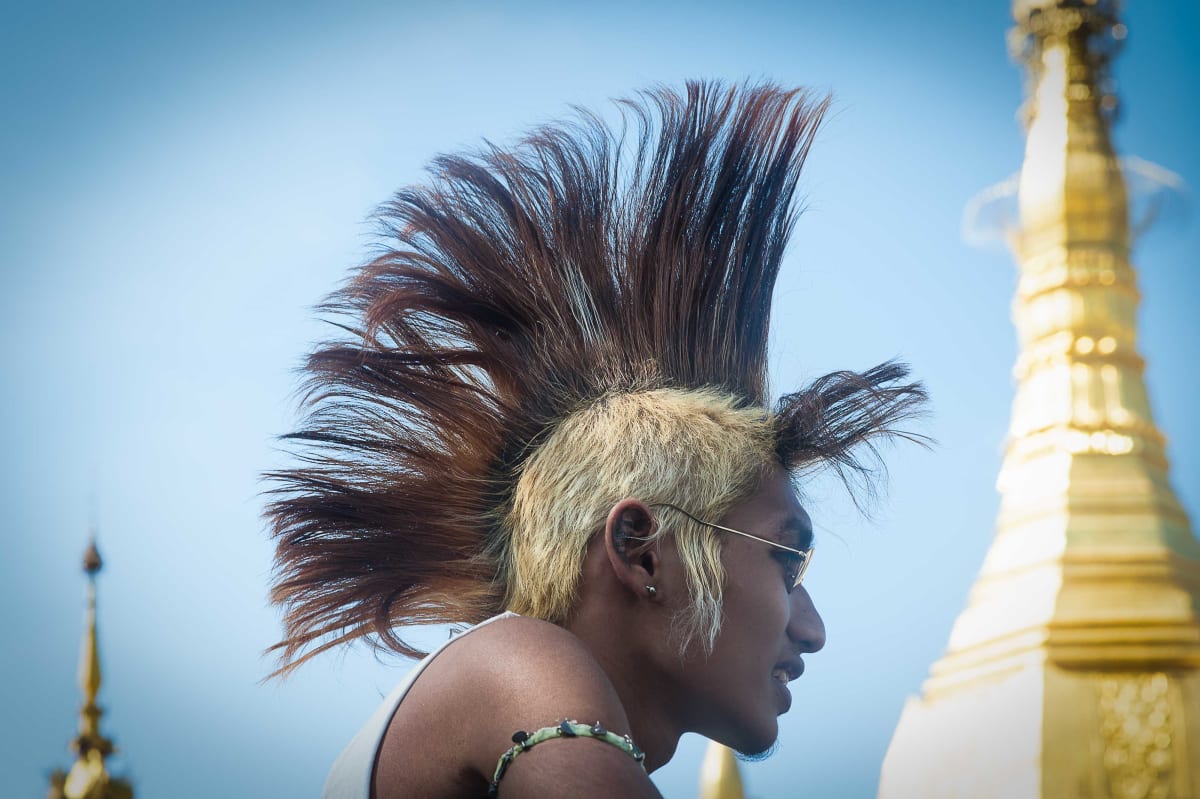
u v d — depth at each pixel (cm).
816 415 275
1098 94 818
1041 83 827
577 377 281
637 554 251
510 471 282
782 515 262
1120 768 631
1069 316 775
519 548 264
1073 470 720
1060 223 787
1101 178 785
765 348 296
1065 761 634
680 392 273
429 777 214
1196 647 653
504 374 288
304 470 295
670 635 250
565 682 207
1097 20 823
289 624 293
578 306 289
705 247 296
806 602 270
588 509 254
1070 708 636
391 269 302
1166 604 669
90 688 1103
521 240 297
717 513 254
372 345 298
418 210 307
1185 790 623
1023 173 805
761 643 255
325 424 297
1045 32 827
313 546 292
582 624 252
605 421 264
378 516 289
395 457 291
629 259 295
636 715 253
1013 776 629
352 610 289
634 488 253
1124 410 734
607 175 305
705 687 252
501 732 206
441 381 291
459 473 286
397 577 286
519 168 306
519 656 213
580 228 297
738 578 254
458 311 294
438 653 227
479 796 212
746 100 311
